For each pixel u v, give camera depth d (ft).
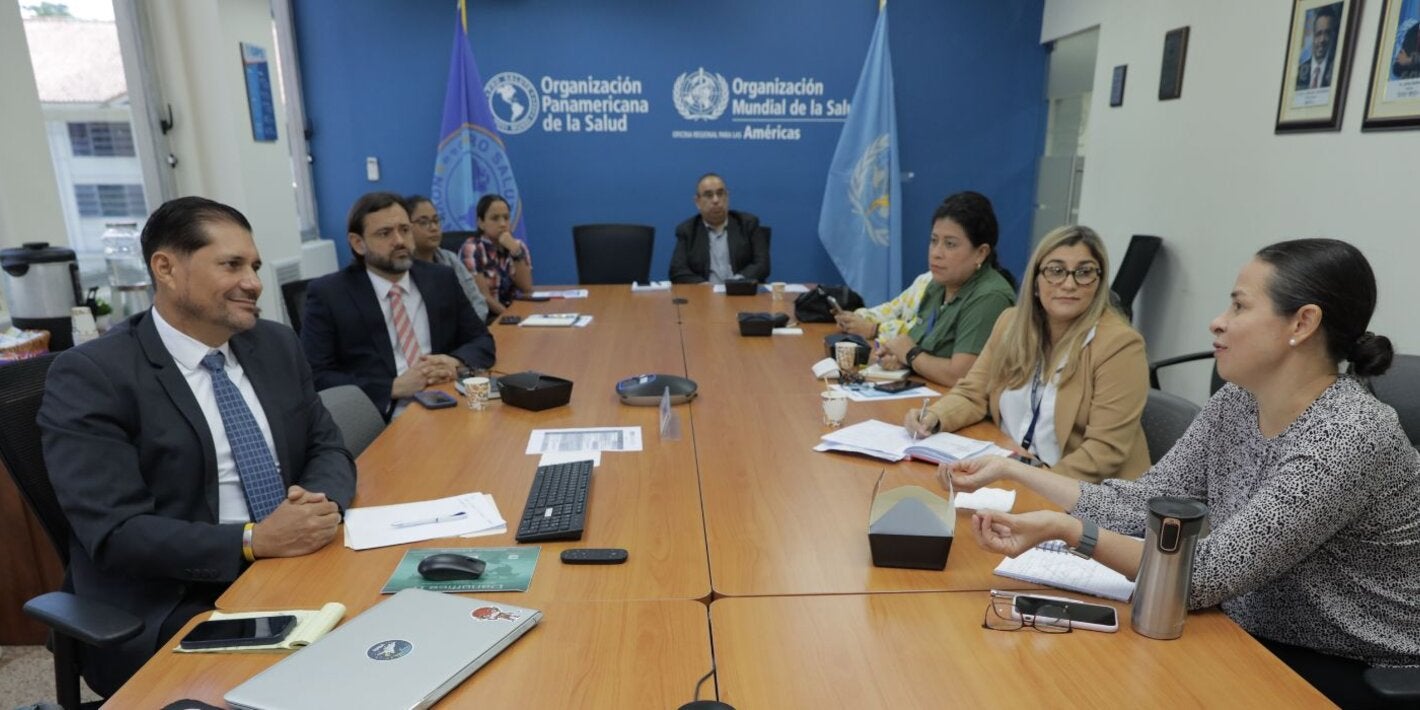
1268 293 4.28
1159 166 13.93
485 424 7.36
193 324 5.55
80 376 5.05
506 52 18.24
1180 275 13.38
